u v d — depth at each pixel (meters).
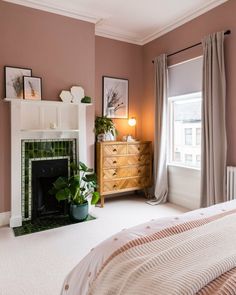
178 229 1.13
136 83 4.53
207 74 3.14
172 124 4.06
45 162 3.31
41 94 3.23
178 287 0.73
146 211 3.56
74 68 3.48
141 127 4.62
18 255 2.28
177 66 3.80
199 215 1.36
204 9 3.28
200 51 3.39
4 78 3.00
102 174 3.70
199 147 3.61
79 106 3.45
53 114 3.31
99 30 4.01
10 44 3.03
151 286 0.77
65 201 3.43
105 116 4.12
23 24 3.10
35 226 3.01
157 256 0.90
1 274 1.97
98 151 3.73
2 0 2.97
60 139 3.41
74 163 3.43
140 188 4.11
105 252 1.07
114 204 3.92
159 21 3.75
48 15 3.26
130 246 1.01
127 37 4.30
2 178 3.03
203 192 3.24
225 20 3.03
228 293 0.71
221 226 1.14
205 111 3.16
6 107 3.02
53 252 2.34
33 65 3.18
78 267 1.19
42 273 1.99
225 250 0.93
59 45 3.35
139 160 4.07
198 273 0.78
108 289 0.87
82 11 3.40
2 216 3.04
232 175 2.88
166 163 3.98
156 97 4.05
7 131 3.04
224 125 2.98
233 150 2.98
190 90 3.59
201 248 0.94
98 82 4.12
